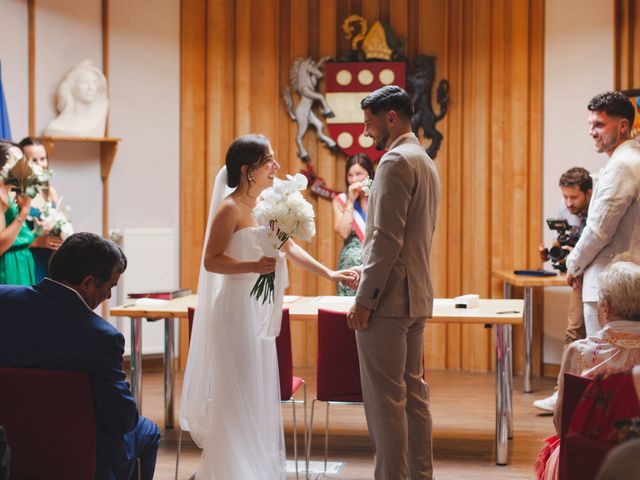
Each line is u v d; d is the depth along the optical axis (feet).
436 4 24.17
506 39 23.27
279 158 24.62
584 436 7.61
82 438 8.98
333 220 24.50
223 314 13.00
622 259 10.94
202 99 24.25
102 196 23.40
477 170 23.67
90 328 9.07
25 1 21.61
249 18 24.18
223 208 12.84
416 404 12.19
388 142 12.07
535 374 23.43
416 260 11.69
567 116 22.79
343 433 17.89
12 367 9.12
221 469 12.82
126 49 23.57
